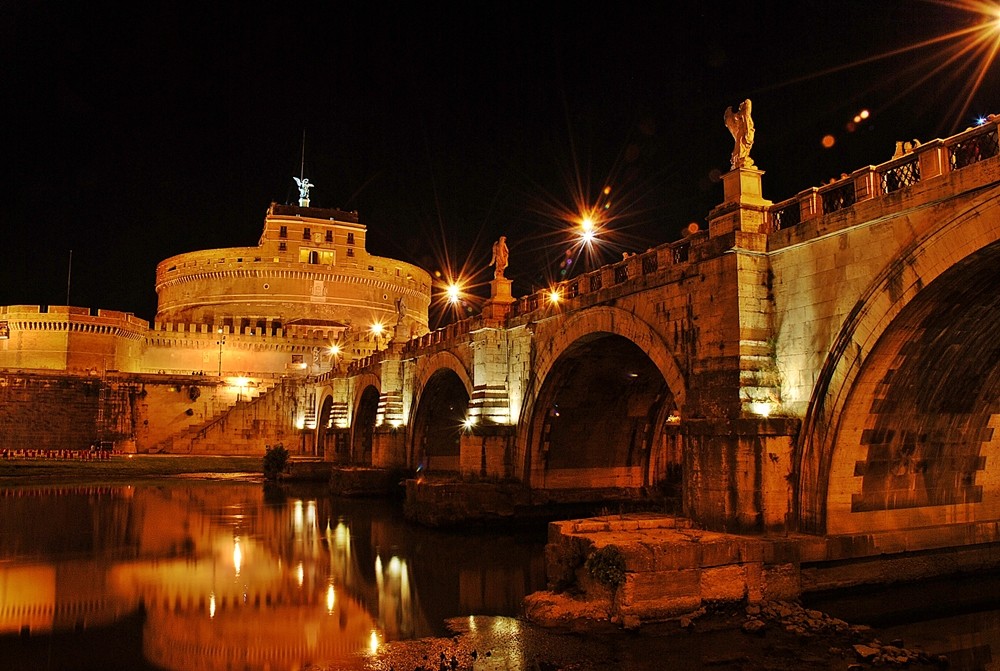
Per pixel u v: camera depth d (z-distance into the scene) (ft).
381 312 352.08
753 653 47.98
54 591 67.82
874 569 58.65
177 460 203.31
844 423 56.49
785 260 62.13
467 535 98.17
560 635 52.42
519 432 103.71
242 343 296.92
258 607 63.16
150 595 66.80
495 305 109.19
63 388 220.02
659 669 45.85
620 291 80.48
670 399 105.40
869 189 55.11
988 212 45.91
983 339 55.67
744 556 54.49
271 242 337.31
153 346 286.46
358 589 69.82
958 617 56.29
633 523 62.18
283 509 127.13
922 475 62.44
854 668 45.70
